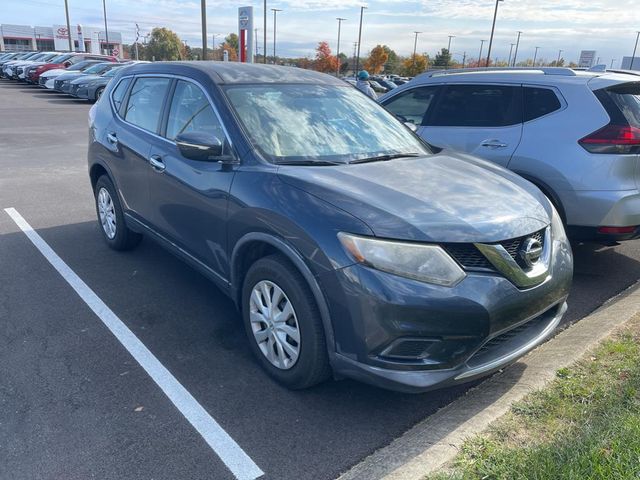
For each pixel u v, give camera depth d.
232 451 2.72
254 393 3.20
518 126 5.10
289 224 2.95
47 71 26.78
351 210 2.82
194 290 4.61
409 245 2.67
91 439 2.76
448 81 5.81
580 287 4.91
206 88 3.90
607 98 4.64
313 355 2.95
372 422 2.98
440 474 2.33
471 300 2.67
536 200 3.35
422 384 2.68
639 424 2.51
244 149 3.49
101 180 5.34
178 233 4.09
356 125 4.07
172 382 3.29
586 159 4.58
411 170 3.46
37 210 6.94
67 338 3.77
